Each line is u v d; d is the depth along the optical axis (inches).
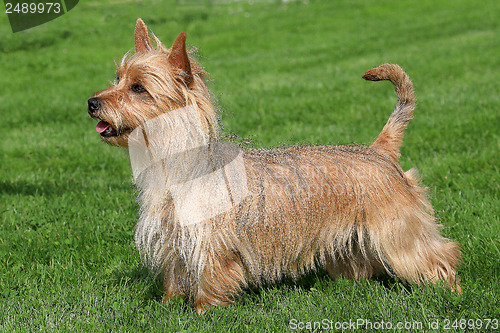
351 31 823.1
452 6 973.8
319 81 523.2
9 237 201.9
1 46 696.4
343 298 157.4
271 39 784.3
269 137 328.8
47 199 242.8
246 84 523.8
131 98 130.3
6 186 260.8
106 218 218.8
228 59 671.8
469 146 297.1
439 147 299.6
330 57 650.8
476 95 421.7
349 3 1031.0
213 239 137.3
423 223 155.6
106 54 687.7
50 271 175.9
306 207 146.4
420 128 337.7
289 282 174.1
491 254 175.8
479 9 939.3
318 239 150.4
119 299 158.4
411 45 703.1
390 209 149.9
